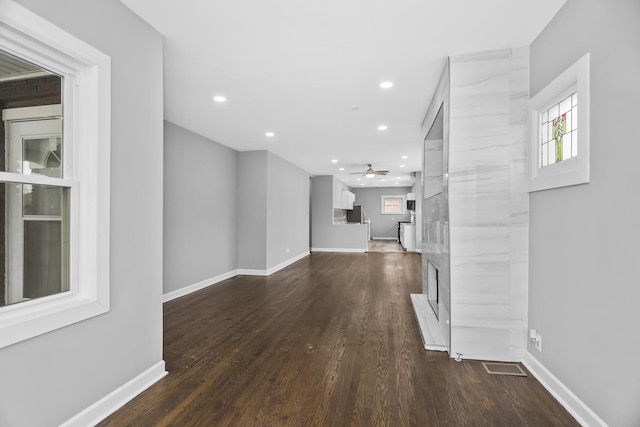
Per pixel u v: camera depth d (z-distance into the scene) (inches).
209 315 152.0
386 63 111.3
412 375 94.0
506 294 102.3
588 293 70.8
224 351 111.0
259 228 253.6
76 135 70.3
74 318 66.4
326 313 155.0
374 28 90.6
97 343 72.7
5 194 61.1
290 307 165.2
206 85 129.6
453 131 105.3
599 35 66.9
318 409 77.5
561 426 71.2
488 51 103.0
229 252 243.6
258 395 83.5
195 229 202.1
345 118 172.4
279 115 166.9
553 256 85.3
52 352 63.0
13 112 61.9
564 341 80.0
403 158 288.2
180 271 188.4
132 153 82.8
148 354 88.3
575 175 73.7
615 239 62.6
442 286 119.8
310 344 117.1
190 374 94.5
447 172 107.2
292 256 319.0
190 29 91.1
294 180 324.5
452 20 87.0
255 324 139.2
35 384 60.0
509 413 76.0
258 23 88.1
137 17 84.4
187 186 194.4
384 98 143.7
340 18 86.0
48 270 67.1
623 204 60.6
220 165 231.9
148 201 88.5
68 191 69.4
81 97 70.5
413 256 366.0
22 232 63.4
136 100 84.1
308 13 83.8
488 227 103.2
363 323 140.3
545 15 84.8
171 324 139.3
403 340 120.9
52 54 63.7
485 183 103.3
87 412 69.8
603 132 65.6
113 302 76.9
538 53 94.3
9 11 54.5
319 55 105.9
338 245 414.6
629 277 59.4
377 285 216.8
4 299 60.6
